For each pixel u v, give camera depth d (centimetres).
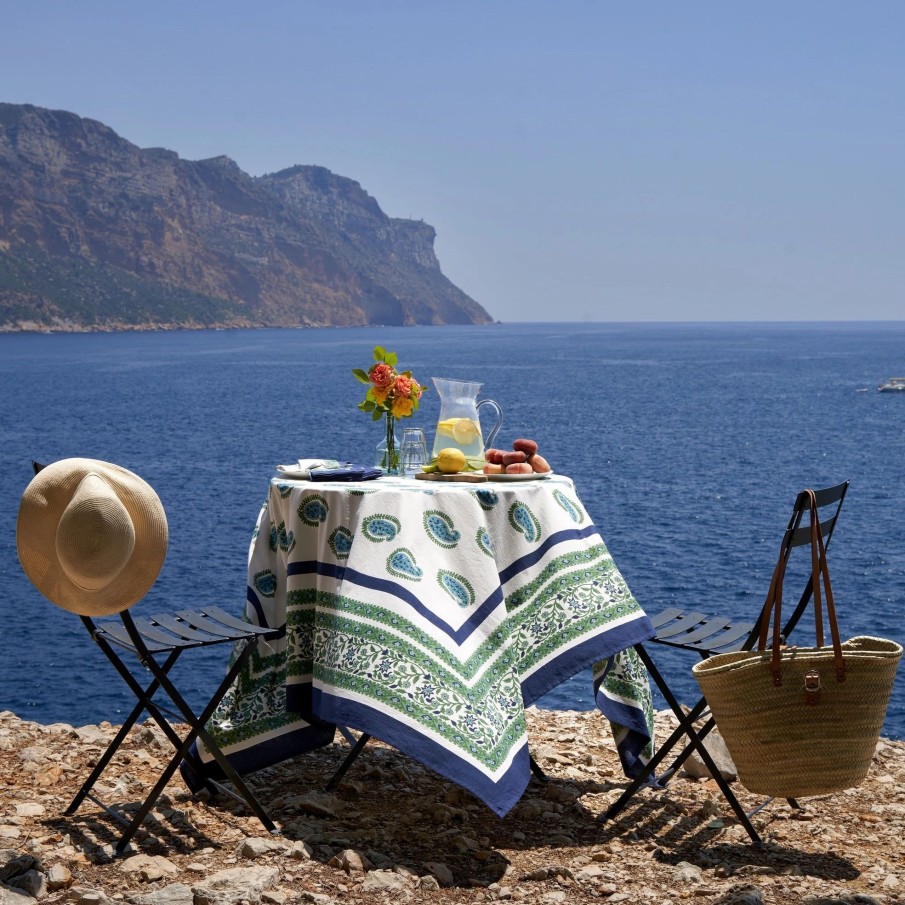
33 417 6519
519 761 338
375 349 445
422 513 358
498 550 369
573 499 393
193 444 4959
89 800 370
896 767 430
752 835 348
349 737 450
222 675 1367
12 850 318
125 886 300
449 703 331
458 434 418
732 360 14438
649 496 3247
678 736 363
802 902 295
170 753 432
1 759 415
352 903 291
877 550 2395
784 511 2947
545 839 348
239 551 2383
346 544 361
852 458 4322
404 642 335
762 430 5478
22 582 2081
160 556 326
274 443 4975
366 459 4288
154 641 331
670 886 309
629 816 373
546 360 14475
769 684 320
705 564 2197
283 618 382
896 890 308
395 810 372
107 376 11400
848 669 316
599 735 478
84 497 313
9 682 1384
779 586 319
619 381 9838
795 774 322
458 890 304
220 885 292
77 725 1207
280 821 353
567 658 360
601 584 373
